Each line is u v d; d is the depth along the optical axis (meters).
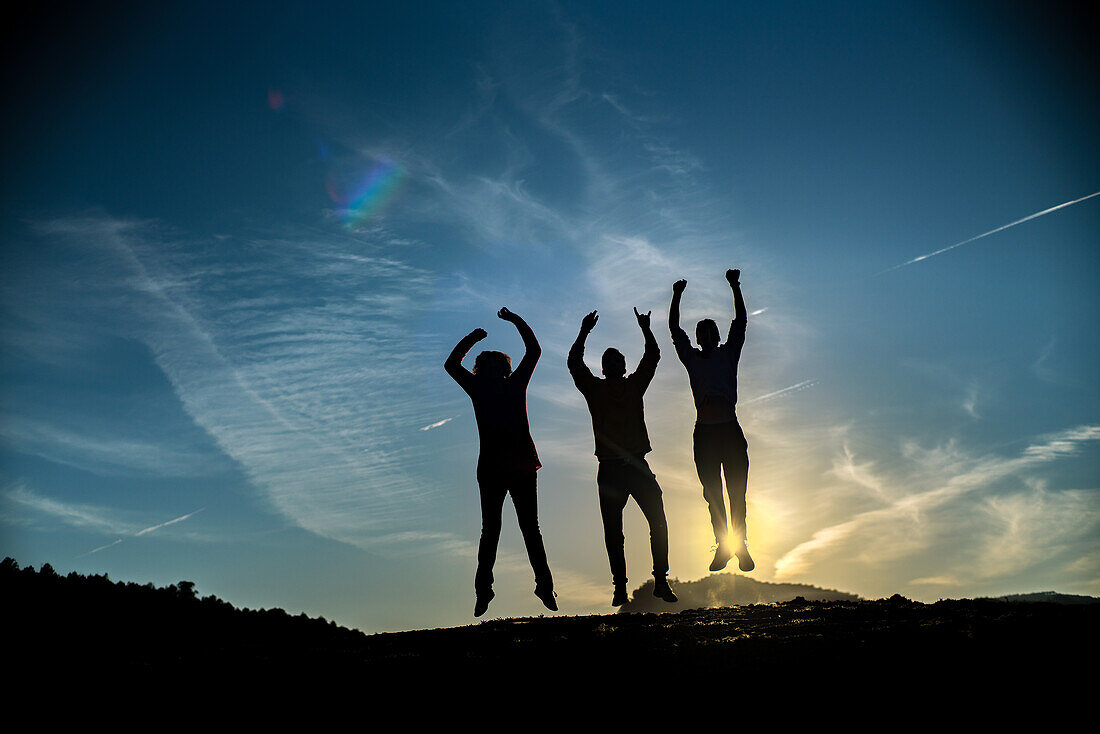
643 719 7.16
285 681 8.20
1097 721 6.68
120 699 7.79
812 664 8.09
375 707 7.54
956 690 7.35
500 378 10.77
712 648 8.68
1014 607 10.34
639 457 10.97
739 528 10.80
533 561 10.62
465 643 9.62
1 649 9.88
